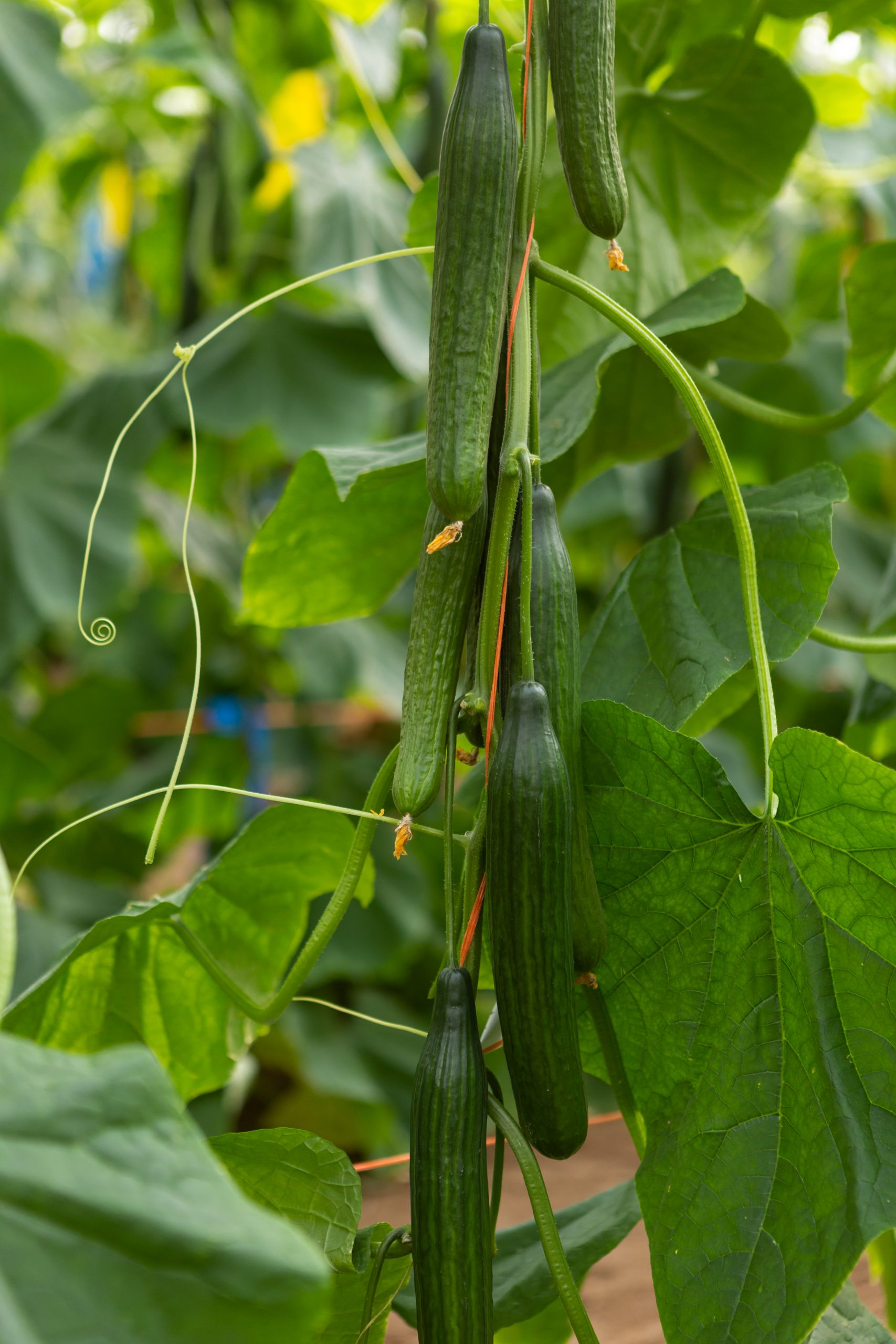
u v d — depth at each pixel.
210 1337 0.79
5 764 3.07
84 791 3.37
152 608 3.65
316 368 2.71
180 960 1.16
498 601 0.92
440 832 0.96
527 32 0.94
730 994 0.97
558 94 0.91
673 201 1.27
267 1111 2.64
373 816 0.97
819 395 2.63
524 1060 0.90
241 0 2.90
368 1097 2.46
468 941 0.95
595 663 1.10
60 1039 1.16
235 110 2.54
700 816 0.96
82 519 2.80
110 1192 0.80
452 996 0.91
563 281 0.95
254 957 1.18
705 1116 0.96
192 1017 1.18
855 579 2.96
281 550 1.23
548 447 1.09
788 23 1.72
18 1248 0.79
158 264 3.80
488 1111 0.95
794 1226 0.93
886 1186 0.92
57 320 5.37
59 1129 0.80
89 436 2.87
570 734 0.93
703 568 1.09
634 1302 1.42
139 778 3.19
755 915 0.97
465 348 0.89
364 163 2.76
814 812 0.94
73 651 3.81
